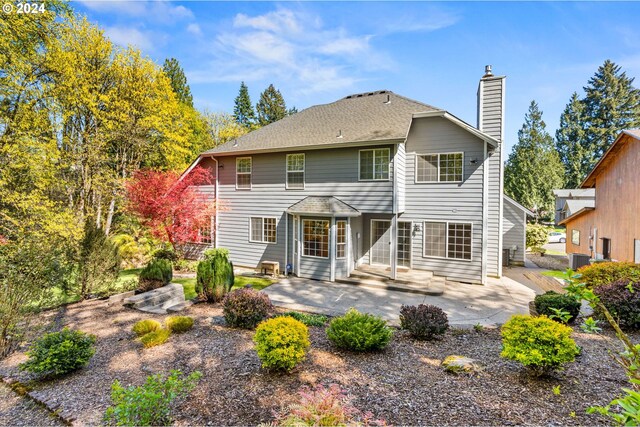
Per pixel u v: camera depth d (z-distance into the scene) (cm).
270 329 473
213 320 724
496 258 1245
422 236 1260
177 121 1922
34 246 695
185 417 363
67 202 1562
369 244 1380
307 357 524
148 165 1895
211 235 1543
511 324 445
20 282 600
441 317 623
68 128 1561
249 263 1456
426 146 1246
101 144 1595
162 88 1806
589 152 4169
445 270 1222
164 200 1328
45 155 1270
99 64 1558
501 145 1216
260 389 422
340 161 1242
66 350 471
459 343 603
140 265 1525
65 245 874
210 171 1543
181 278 1237
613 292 639
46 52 1324
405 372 467
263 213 1416
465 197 1184
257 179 1427
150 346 571
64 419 371
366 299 980
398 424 338
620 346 538
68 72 1353
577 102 4309
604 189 1498
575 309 657
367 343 530
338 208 1185
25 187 1302
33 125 1280
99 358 532
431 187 1239
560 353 400
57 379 466
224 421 356
